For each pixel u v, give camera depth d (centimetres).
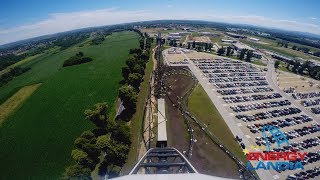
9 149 10512
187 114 13488
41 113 13738
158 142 10619
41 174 8975
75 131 11719
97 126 11206
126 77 17425
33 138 11294
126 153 9325
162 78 19288
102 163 9356
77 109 13925
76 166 7919
